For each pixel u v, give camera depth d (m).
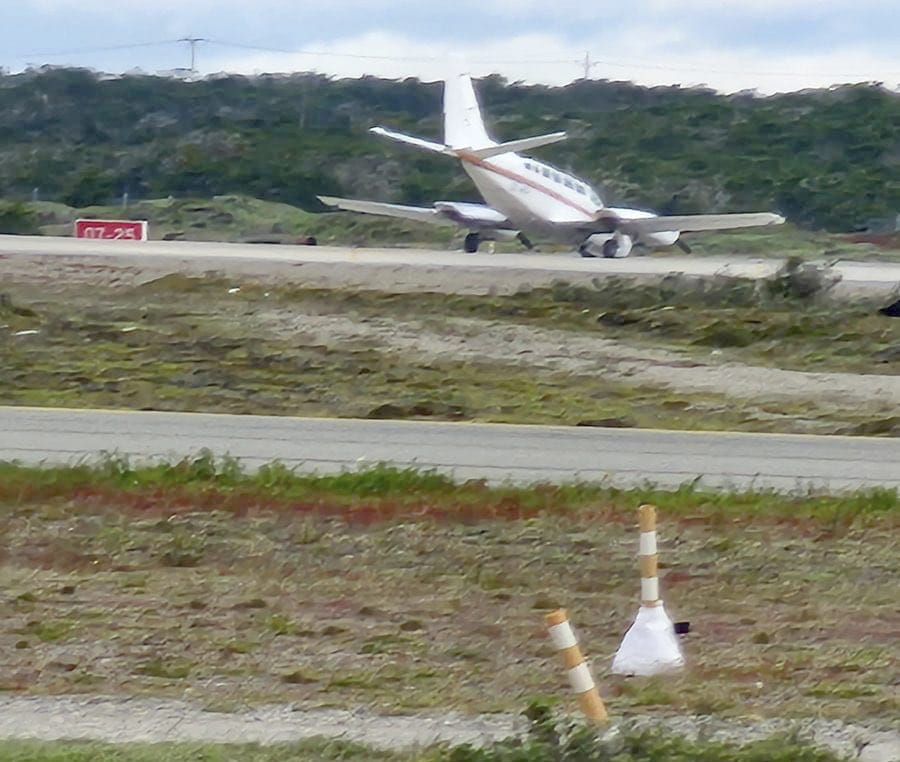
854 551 37.25
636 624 27.66
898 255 164.12
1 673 26.17
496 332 83.25
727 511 40.88
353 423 55.03
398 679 26.34
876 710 24.58
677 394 65.69
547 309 92.75
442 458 48.47
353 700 24.97
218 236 170.50
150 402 59.34
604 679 26.80
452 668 27.14
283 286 100.31
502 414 58.97
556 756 20.12
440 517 39.53
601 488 43.50
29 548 35.59
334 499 41.03
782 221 129.25
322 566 34.78
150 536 37.06
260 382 65.19
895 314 95.75
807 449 51.91
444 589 33.06
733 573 34.81
